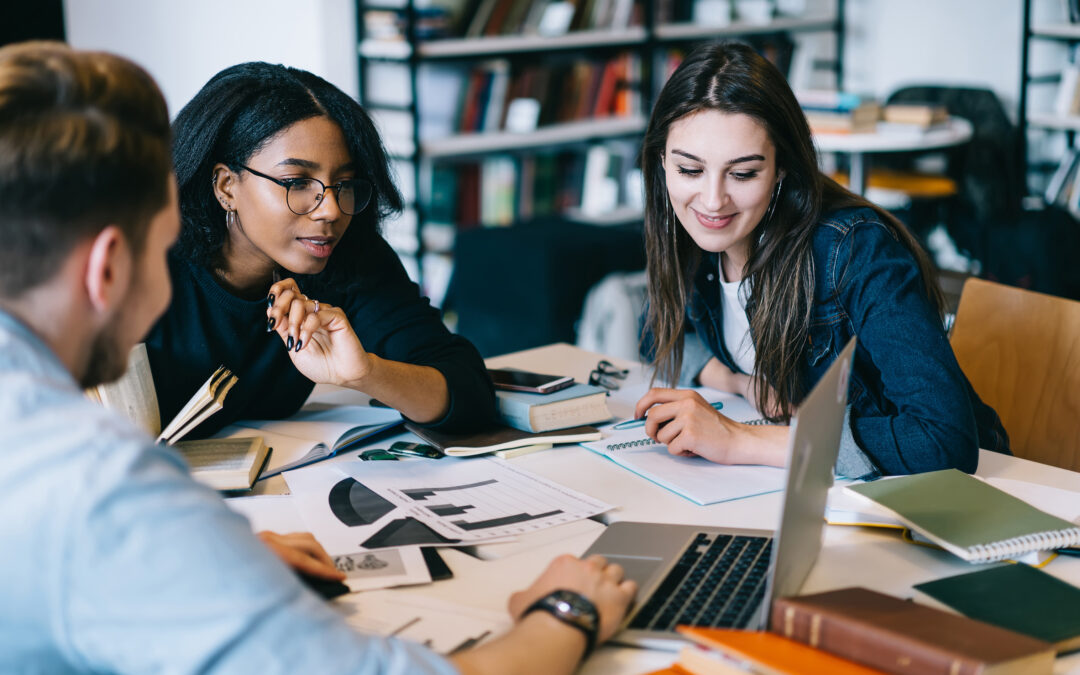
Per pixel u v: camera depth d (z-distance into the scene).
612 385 1.77
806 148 1.44
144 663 0.65
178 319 1.51
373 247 1.65
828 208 1.50
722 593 1.01
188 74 3.71
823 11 5.39
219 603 0.65
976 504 1.17
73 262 0.70
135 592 0.64
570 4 4.34
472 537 1.16
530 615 0.89
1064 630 0.92
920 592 1.01
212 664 0.65
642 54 4.69
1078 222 4.02
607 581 0.95
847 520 1.19
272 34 3.83
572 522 1.21
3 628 0.65
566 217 4.25
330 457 1.46
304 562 1.04
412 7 3.79
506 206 4.41
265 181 1.39
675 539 1.14
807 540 1.01
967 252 4.32
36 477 0.64
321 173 1.40
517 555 1.13
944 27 5.07
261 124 1.38
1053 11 4.59
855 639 0.84
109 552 0.63
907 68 5.28
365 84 4.05
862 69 5.48
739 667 0.86
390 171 1.54
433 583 1.07
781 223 1.49
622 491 1.32
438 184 4.18
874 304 1.43
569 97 4.48
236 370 1.55
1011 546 1.08
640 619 0.96
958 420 1.33
